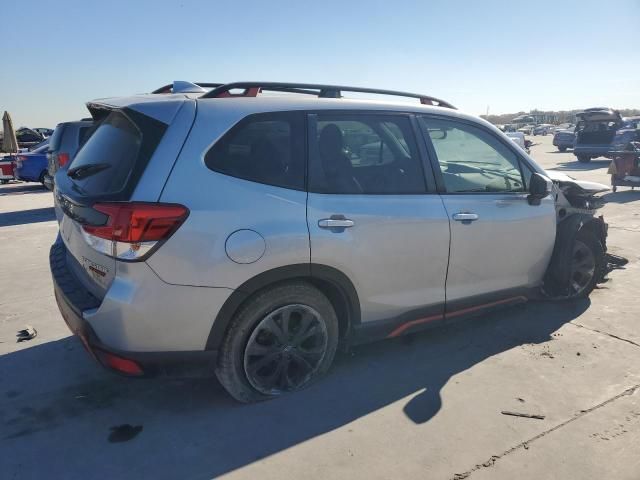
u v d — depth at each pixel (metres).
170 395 3.21
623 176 11.60
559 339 3.98
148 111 2.81
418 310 3.51
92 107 3.53
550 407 3.04
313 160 3.06
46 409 3.08
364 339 3.36
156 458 2.62
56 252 3.57
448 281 3.60
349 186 3.15
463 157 3.73
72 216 2.86
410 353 3.76
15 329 4.30
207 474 2.51
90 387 3.33
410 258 3.35
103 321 2.64
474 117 3.89
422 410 3.03
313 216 2.96
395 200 3.28
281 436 2.79
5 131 19.98
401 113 3.48
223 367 2.91
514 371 3.48
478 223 3.64
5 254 7.08
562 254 4.37
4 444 2.74
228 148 2.82
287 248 2.85
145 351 2.67
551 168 18.36
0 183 18.88
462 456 2.62
